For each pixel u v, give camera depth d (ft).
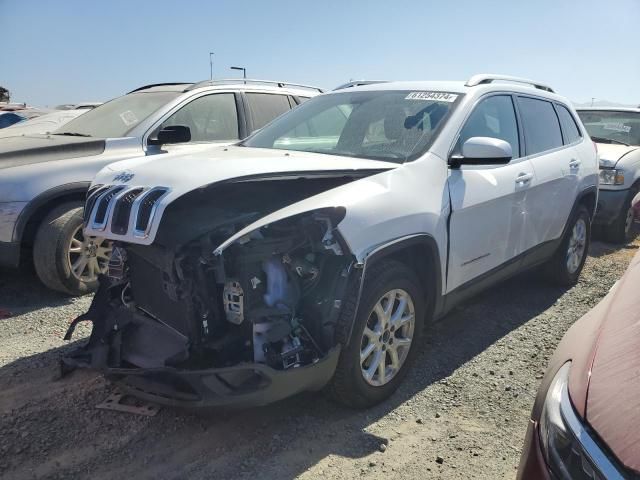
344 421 10.89
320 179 11.26
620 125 30.27
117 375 10.23
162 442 10.16
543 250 16.85
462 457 9.93
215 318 9.75
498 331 15.42
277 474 9.40
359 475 9.40
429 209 11.64
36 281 18.33
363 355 10.78
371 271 10.72
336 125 14.16
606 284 19.61
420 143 12.72
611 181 25.58
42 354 13.24
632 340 6.89
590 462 5.72
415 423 10.90
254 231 9.52
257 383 9.33
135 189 10.02
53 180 16.35
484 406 11.58
